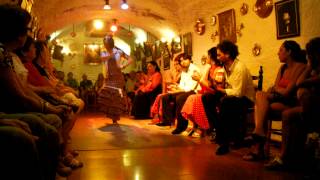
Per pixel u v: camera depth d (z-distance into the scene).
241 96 4.66
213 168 3.78
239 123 4.70
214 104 5.56
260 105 4.13
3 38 2.45
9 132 1.76
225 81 5.16
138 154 4.55
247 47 6.02
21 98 2.40
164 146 5.14
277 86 4.26
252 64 5.89
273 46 5.34
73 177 3.41
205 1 7.15
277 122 5.16
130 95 11.04
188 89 6.95
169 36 10.51
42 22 8.49
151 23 10.84
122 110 8.01
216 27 7.19
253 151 4.59
